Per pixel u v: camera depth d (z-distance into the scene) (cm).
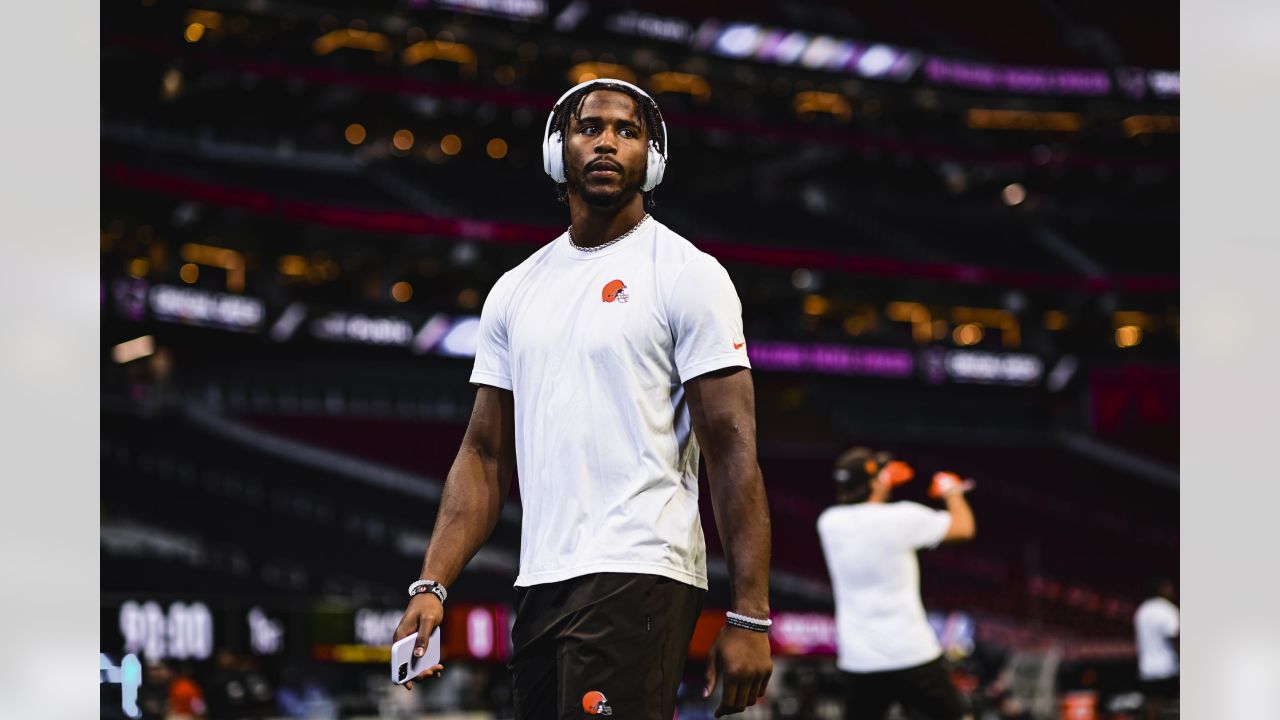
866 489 537
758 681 222
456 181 3503
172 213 3030
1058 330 3941
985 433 3366
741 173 4100
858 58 4078
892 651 516
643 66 3956
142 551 2227
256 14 3459
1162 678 1014
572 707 221
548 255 253
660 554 227
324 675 1538
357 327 2948
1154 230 3966
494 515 254
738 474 228
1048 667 1585
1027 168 3916
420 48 3925
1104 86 4172
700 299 233
